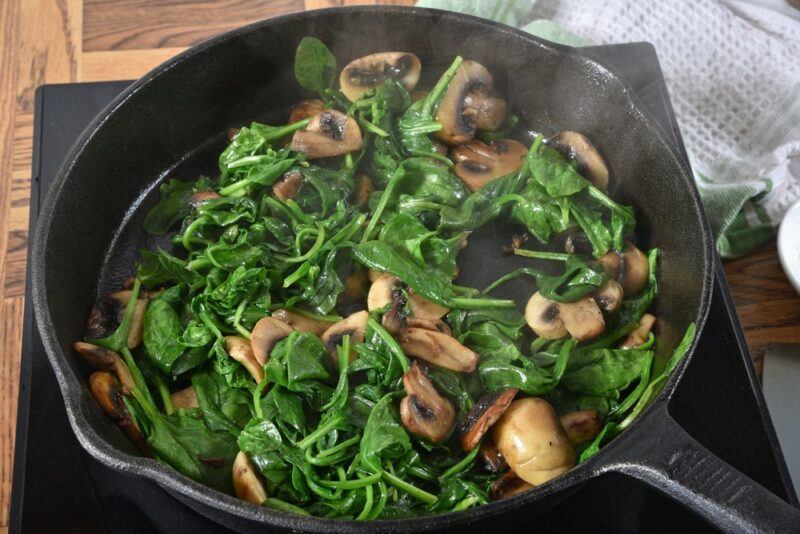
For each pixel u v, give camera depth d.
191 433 0.47
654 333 0.52
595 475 0.41
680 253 0.51
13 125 0.64
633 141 0.55
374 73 0.57
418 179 0.55
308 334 0.48
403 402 0.46
